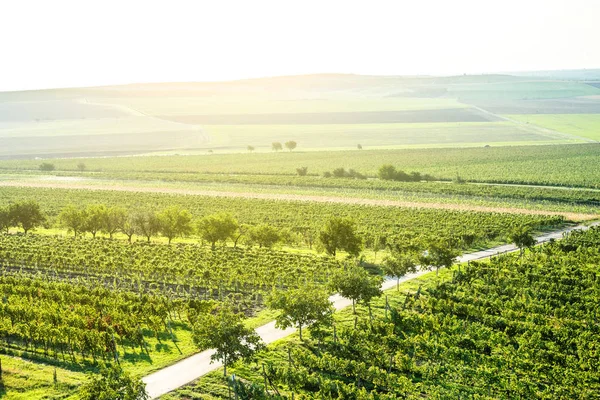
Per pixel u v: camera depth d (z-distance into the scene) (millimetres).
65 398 54906
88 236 142000
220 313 62250
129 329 69438
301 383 56812
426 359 63906
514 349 64688
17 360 64062
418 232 133375
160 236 144375
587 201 180750
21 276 99500
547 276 89375
